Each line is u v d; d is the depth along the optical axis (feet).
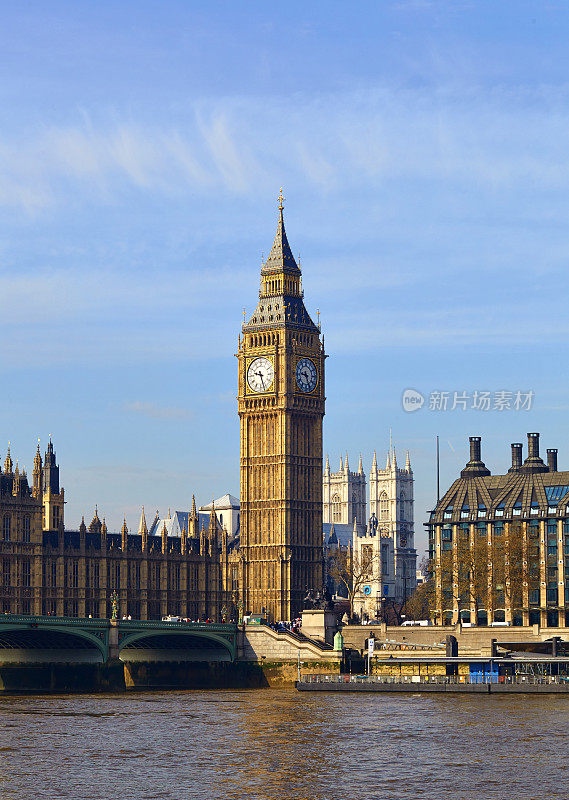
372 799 401.70
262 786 418.92
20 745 496.64
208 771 443.32
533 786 417.69
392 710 614.34
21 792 409.90
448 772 440.04
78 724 563.89
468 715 586.04
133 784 421.59
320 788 416.26
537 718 571.69
